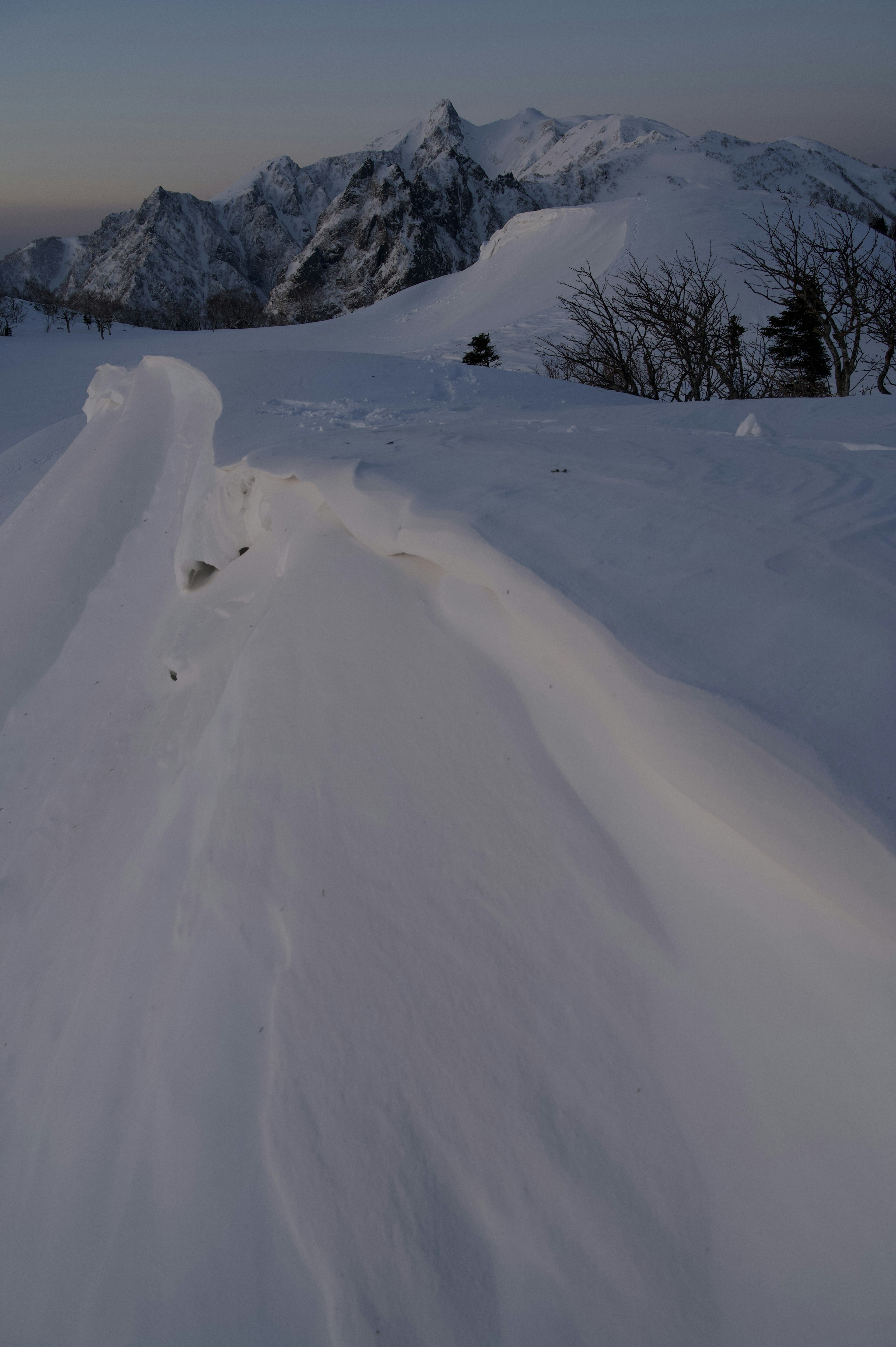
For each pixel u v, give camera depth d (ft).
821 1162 4.58
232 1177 5.78
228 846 7.56
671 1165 4.96
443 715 7.41
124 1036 7.29
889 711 4.84
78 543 18.60
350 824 7.13
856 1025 4.69
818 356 44.52
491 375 26.12
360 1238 5.20
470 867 6.47
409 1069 5.75
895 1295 4.14
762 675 5.31
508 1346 4.66
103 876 9.77
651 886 5.83
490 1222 5.09
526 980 5.86
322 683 8.29
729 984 5.25
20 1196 7.04
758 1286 4.47
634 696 5.57
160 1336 5.41
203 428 20.92
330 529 10.43
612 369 46.19
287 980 6.44
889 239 56.13
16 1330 6.19
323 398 21.26
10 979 9.48
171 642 13.50
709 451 10.20
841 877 4.48
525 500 8.32
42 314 297.94
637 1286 4.66
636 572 6.64
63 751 13.50
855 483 7.80
